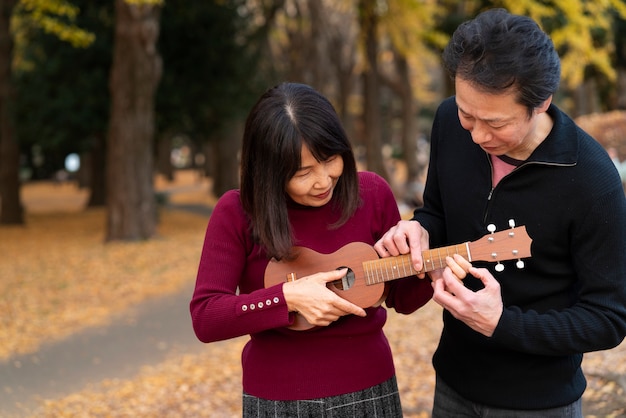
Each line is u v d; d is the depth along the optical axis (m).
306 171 1.77
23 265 10.48
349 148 1.81
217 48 15.90
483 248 1.80
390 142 37.03
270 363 1.89
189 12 15.11
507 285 1.85
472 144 1.93
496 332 1.70
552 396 1.86
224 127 17.41
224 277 1.87
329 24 22.80
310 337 1.86
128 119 12.27
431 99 34.72
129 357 5.97
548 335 1.70
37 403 4.89
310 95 1.78
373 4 17.02
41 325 7.06
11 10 15.82
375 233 2.00
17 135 16.28
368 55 19.03
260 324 1.78
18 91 16.14
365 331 1.90
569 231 1.78
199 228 14.91
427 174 2.13
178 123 16.41
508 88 1.56
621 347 4.84
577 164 1.75
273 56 23.39
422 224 2.04
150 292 8.46
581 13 11.93
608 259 1.73
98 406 4.78
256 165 1.79
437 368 2.06
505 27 1.58
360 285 1.88
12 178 16.17
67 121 15.69
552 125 1.79
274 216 1.79
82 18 15.08
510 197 1.82
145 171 12.48
